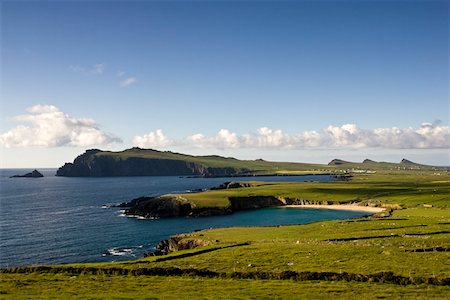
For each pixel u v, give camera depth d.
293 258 59.97
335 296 42.25
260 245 74.19
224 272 53.78
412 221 106.31
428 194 194.12
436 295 41.88
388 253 60.72
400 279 47.75
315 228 103.50
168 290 45.88
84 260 97.75
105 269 57.12
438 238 75.75
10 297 42.25
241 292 44.41
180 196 194.75
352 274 50.03
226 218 167.88
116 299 41.72
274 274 52.03
